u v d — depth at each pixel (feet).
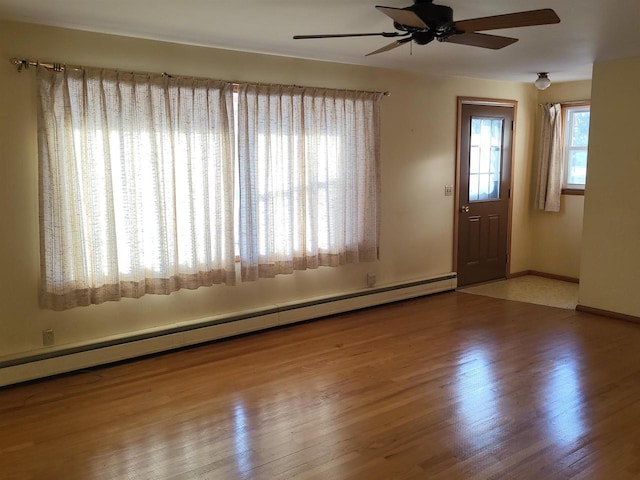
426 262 19.03
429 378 11.92
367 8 10.32
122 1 9.82
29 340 11.77
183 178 13.08
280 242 14.89
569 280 21.12
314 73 15.35
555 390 11.28
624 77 15.47
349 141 16.02
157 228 12.74
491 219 20.83
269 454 8.92
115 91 11.94
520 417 10.10
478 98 19.48
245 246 14.21
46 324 11.91
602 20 11.23
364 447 9.09
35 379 11.76
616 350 13.62
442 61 15.93
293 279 15.69
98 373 12.25
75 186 11.63
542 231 21.84
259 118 14.15
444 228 19.36
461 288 20.16
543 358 13.09
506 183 21.03
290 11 10.53
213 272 13.84
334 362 12.90
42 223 11.42
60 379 11.93
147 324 13.23
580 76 18.90
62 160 11.49
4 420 10.15
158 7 10.19
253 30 12.00
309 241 15.57
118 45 12.14
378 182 16.84
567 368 12.46
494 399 10.87
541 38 12.89
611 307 16.40
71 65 11.51
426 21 9.32
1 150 11.06
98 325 12.55
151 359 13.08
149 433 9.64
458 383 11.65
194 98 13.04
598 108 16.11
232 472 8.41
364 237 16.69
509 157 20.92
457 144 19.20
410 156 17.98
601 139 16.14
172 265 13.19
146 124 12.43
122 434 9.62
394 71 17.15
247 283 14.76
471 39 10.32
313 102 15.06
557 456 8.77
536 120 21.61
